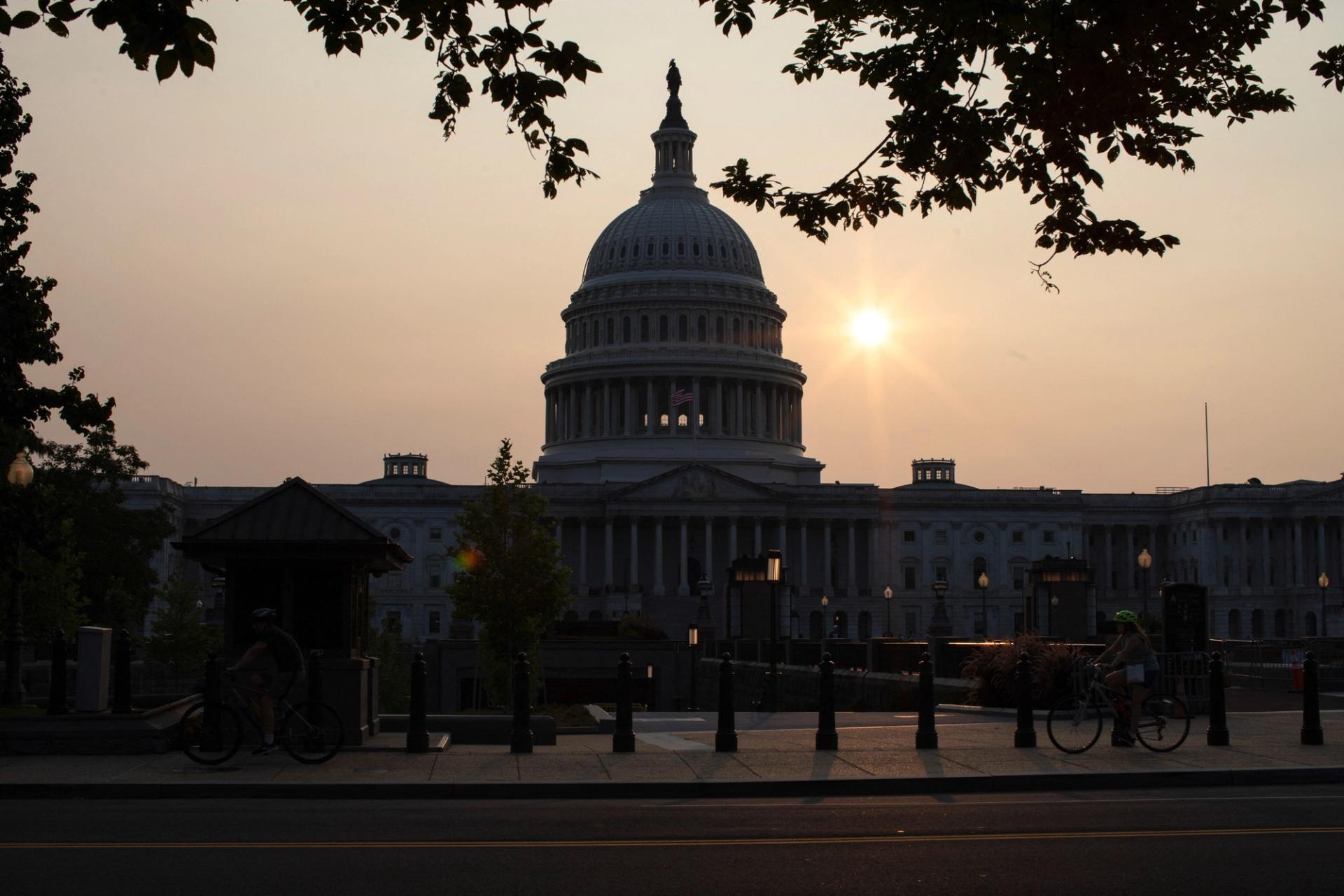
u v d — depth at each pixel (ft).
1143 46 67.77
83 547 341.00
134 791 77.30
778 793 79.56
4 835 62.90
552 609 236.84
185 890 51.62
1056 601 233.14
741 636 238.68
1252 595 581.94
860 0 66.59
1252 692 183.83
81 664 92.32
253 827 65.82
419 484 587.68
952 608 585.22
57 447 351.05
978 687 139.85
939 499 589.32
